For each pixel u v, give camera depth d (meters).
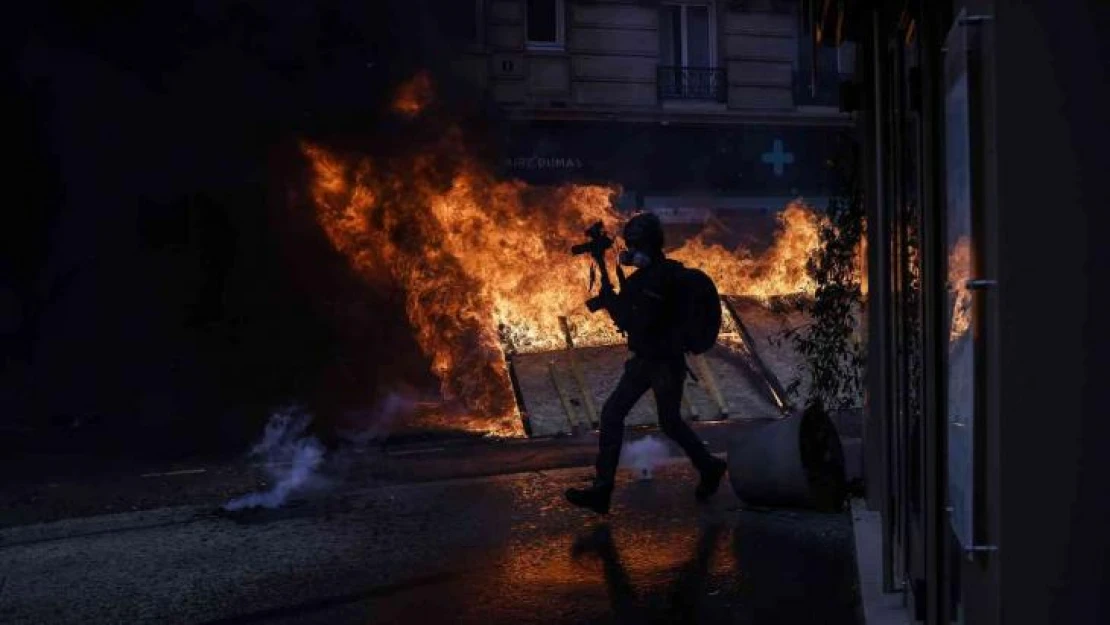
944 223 3.49
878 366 6.18
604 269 6.55
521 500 7.03
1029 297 2.36
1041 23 2.35
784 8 25.08
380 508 6.91
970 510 2.59
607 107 23.77
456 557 5.56
